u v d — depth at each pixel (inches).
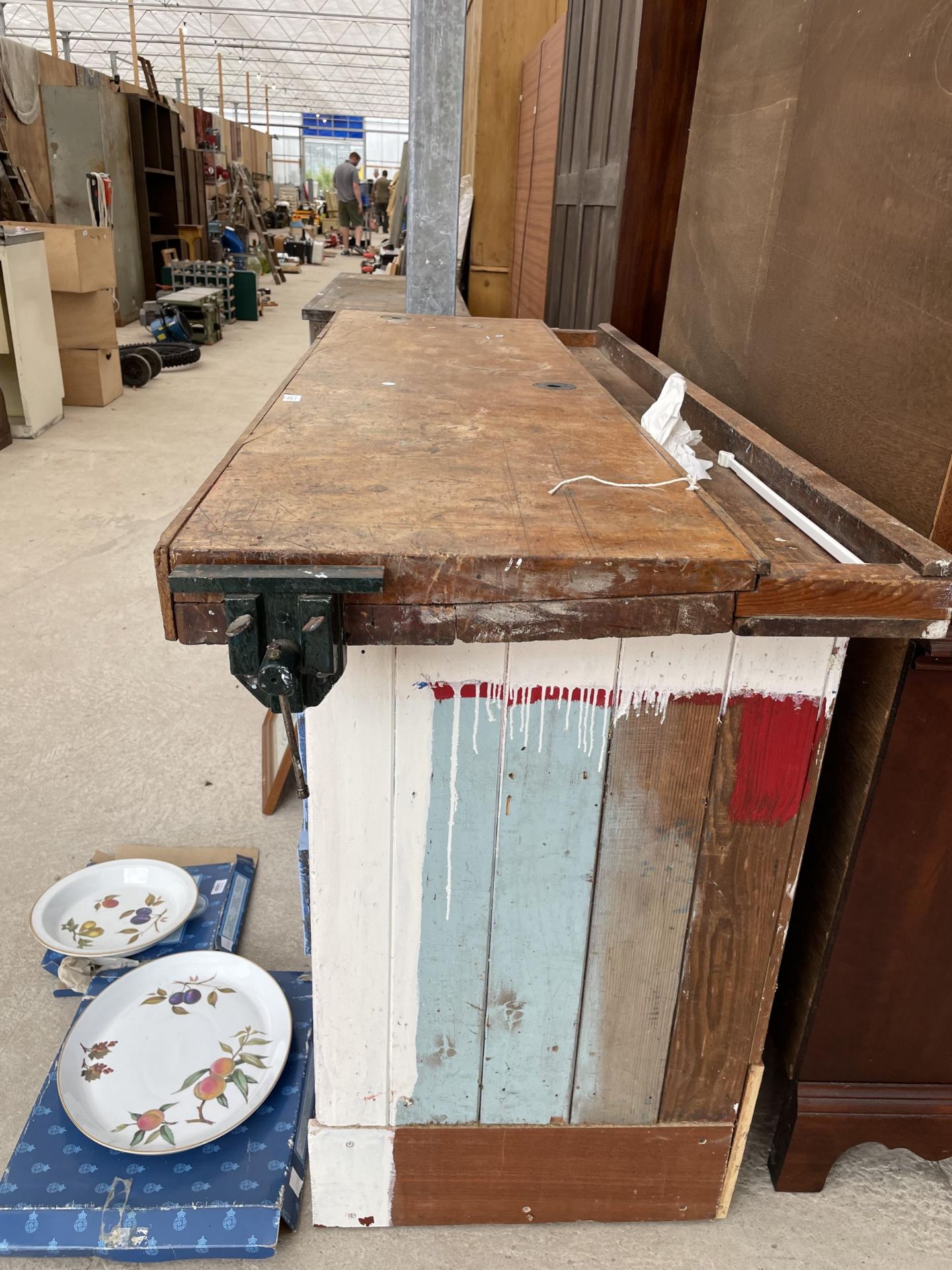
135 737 92.7
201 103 768.9
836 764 44.9
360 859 39.0
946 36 36.4
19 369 182.4
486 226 174.2
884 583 30.2
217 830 79.7
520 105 164.6
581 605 28.9
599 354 82.9
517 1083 44.9
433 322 79.8
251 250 481.7
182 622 28.2
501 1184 47.4
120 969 62.6
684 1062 44.7
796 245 51.3
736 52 62.2
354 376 53.4
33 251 183.3
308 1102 52.9
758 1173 52.3
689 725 36.9
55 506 153.2
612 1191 48.1
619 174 85.6
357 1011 42.5
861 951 44.7
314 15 661.9
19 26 738.8
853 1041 47.6
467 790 37.7
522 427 43.6
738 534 31.2
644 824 38.9
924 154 38.0
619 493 34.6
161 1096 51.5
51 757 88.7
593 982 42.5
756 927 41.5
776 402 54.2
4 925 67.9
